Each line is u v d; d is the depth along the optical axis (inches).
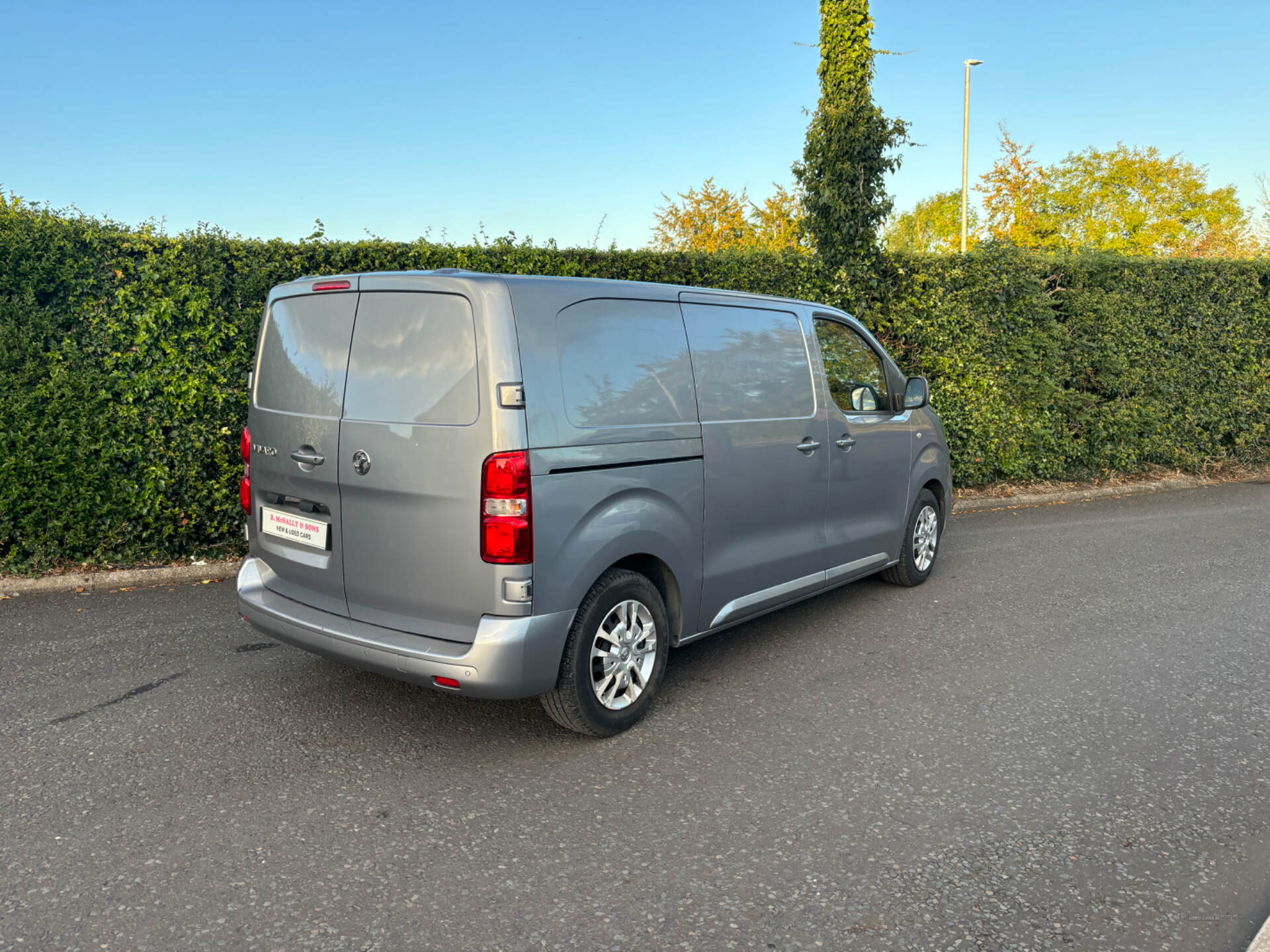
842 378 208.5
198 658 183.2
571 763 139.8
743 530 173.5
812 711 161.5
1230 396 477.4
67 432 231.0
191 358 244.5
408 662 132.6
